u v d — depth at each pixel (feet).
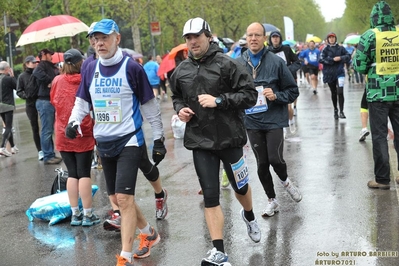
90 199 20.63
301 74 109.91
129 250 15.79
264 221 19.89
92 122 20.15
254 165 29.58
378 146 22.82
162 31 143.54
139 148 16.40
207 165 15.70
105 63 16.33
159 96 82.53
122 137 16.28
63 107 20.43
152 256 17.25
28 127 58.03
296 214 20.43
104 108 16.37
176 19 130.00
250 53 19.97
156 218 20.93
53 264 17.11
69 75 20.67
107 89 16.30
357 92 70.74
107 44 16.11
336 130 39.60
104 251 17.99
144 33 171.32
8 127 39.34
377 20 22.21
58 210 21.39
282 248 17.21
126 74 16.24
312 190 23.58
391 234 17.69
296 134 38.88
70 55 21.18
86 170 20.56
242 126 16.01
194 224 20.13
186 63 15.88
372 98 22.56
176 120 41.11
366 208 20.51
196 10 141.49
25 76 35.04
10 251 18.56
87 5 109.70
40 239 19.60
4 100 38.75
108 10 120.98
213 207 15.57
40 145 36.63
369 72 22.59
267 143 19.84
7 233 20.57
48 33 33.37
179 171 29.58
